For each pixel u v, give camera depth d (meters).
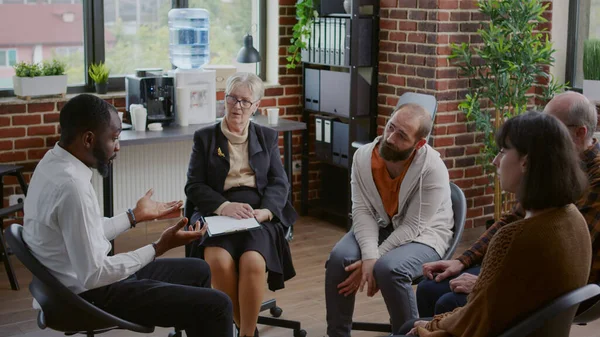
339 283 3.33
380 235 3.47
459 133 5.24
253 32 6.05
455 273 2.97
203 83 5.19
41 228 2.60
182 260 3.11
